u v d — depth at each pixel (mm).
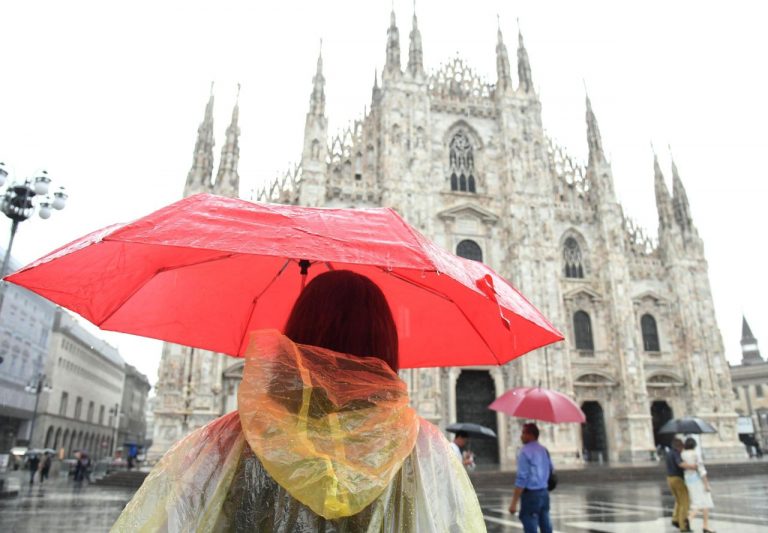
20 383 74625
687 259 52375
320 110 46188
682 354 50219
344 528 1979
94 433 112750
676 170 55781
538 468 10977
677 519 17188
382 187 46500
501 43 53500
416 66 49781
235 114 46250
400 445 2137
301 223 2699
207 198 2902
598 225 51312
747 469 41125
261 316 4551
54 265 3143
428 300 4312
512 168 49469
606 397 47031
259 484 2014
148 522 2035
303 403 2072
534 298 46344
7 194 20781
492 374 45125
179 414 38406
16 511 22000
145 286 4012
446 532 2158
